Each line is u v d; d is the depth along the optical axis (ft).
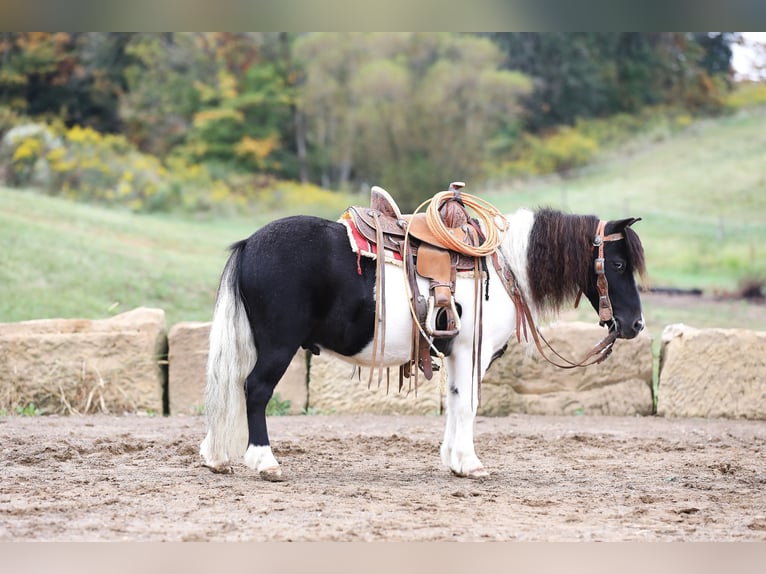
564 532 16.62
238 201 95.76
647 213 92.48
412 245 21.31
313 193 100.01
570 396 36.42
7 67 101.45
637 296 22.52
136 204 90.58
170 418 34.37
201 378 36.14
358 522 16.96
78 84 104.58
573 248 22.21
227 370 20.63
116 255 71.05
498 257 22.15
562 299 22.63
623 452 27.32
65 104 104.01
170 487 20.17
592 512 18.52
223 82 104.73
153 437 28.68
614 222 22.34
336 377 36.73
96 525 16.49
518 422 34.01
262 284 20.43
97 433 29.43
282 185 101.24
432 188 104.53
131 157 97.96
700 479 22.86
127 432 29.84
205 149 102.17
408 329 21.12
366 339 20.98
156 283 66.85
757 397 35.65
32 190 89.92
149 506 18.21
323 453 26.43
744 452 27.55
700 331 36.40
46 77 104.42
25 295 61.87
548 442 29.09
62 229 75.10
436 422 34.14
